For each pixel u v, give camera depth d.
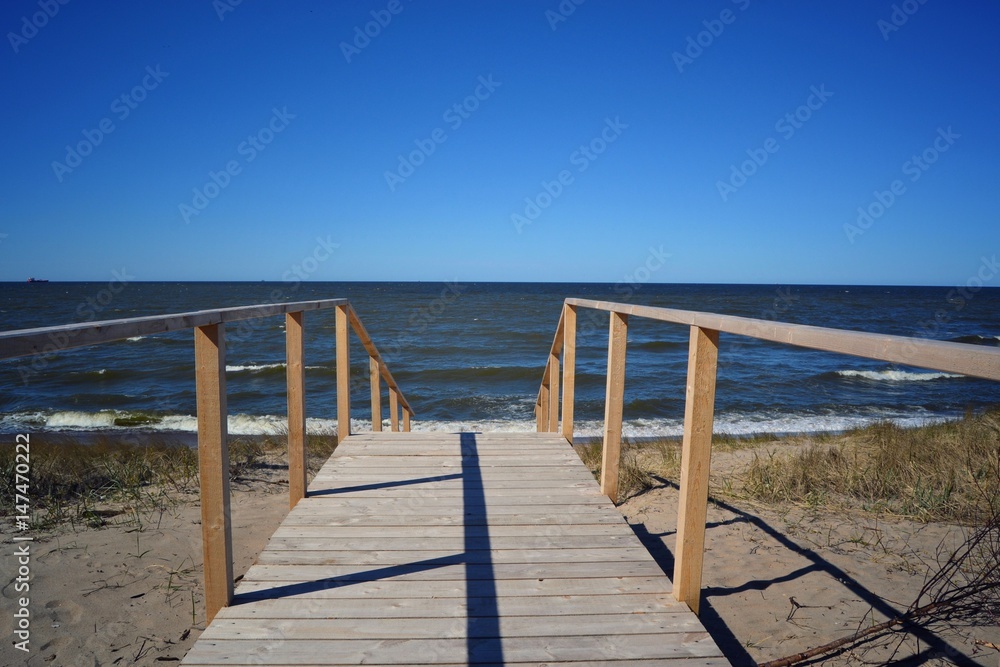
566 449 4.33
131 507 4.19
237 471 5.37
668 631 2.00
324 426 10.87
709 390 2.08
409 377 17.58
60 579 3.04
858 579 3.08
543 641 1.94
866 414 12.66
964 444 5.78
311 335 27.72
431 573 2.40
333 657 1.84
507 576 2.38
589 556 2.57
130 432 11.15
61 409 13.32
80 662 2.37
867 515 4.09
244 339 26.89
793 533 3.77
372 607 2.13
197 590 2.98
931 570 3.15
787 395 14.84
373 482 3.57
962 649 2.36
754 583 3.07
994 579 2.69
